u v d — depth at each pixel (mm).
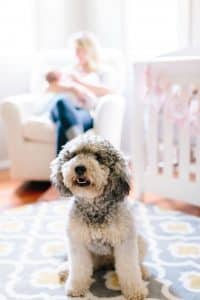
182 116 2395
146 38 3604
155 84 2484
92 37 3230
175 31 3375
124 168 1514
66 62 3414
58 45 4000
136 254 1553
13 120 2932
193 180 2471
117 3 3740
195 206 2604
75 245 1563
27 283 1687
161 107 2504
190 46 3119
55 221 2350
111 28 3850
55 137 2812
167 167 2555
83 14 4078
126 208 1558
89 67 3162
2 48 3646
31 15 3779
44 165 2936
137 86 2572
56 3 3920
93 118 2863
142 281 1618
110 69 3191
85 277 1588
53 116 2779
